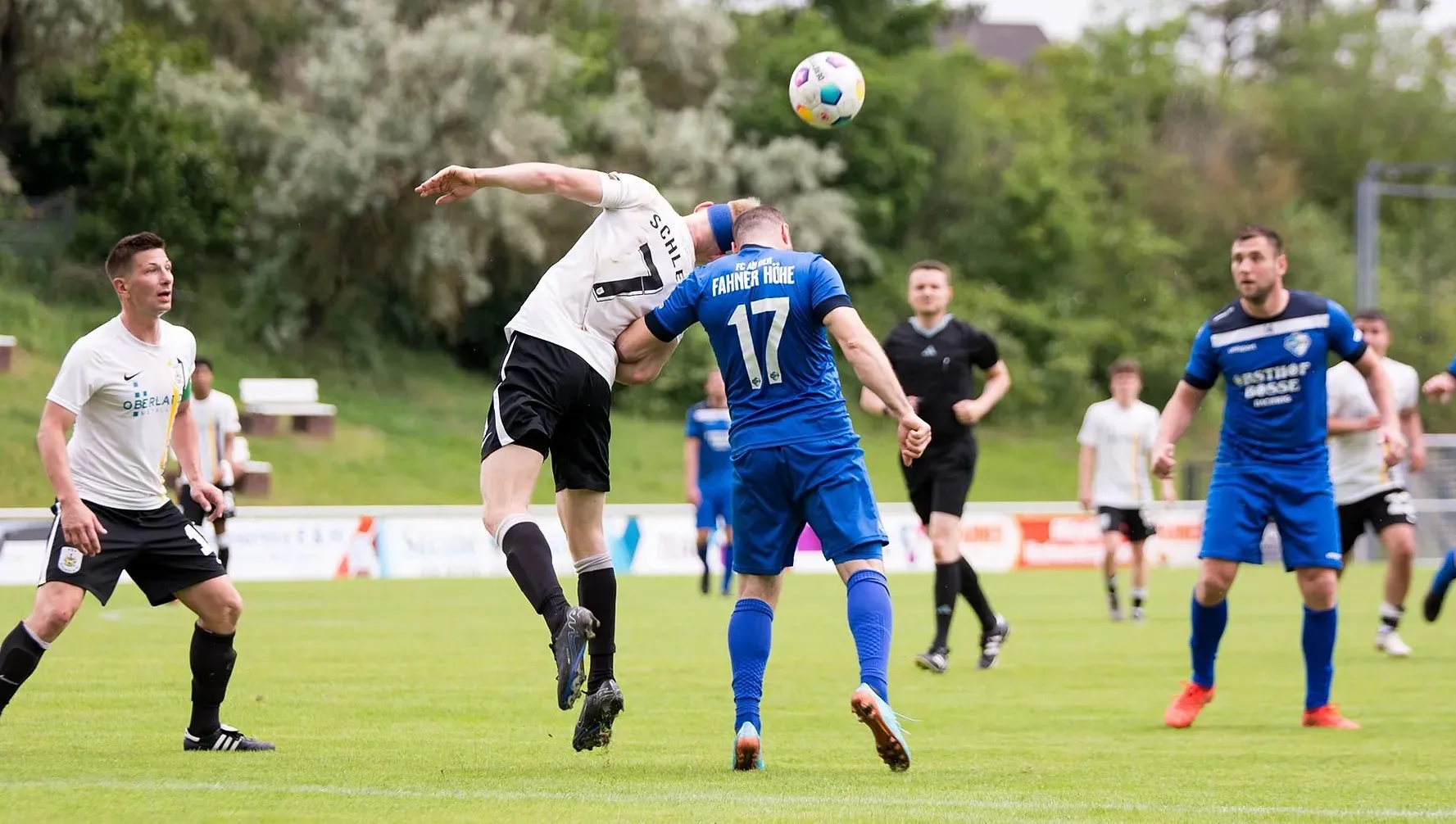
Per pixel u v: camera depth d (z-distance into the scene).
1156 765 13.51
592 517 13.66
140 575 13.40
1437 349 108.50
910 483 23.50
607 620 13.58
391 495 66.81
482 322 89.38
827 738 15.21
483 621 30.94
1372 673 23.03
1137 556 34.09
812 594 41.78
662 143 86.75
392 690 19.17
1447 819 10.56
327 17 87.75
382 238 79.44
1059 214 107.50
